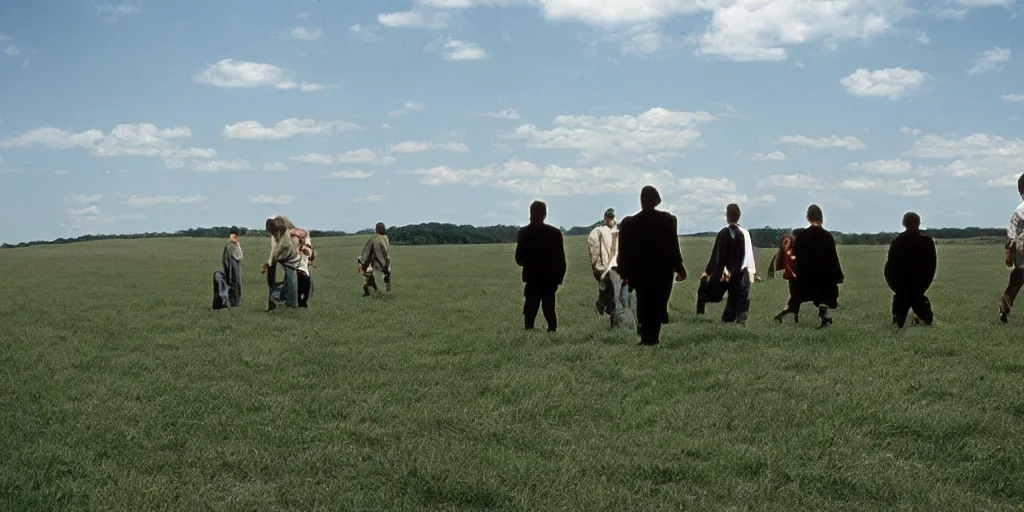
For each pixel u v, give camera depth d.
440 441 9.06
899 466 8.01
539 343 15.62
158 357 15.08
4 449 8.93
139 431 9.72
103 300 27.77
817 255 17.95
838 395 10.57
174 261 61.94
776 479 7.69
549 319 17.80
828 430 9.02
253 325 19.81
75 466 8.33
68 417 10.33
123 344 16.94
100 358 15.11
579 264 55.78
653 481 7.78
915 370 12.09
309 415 10.44
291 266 23.86
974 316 19.06
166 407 10.80
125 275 43.72
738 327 17.11
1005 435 8.84
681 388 11.38
